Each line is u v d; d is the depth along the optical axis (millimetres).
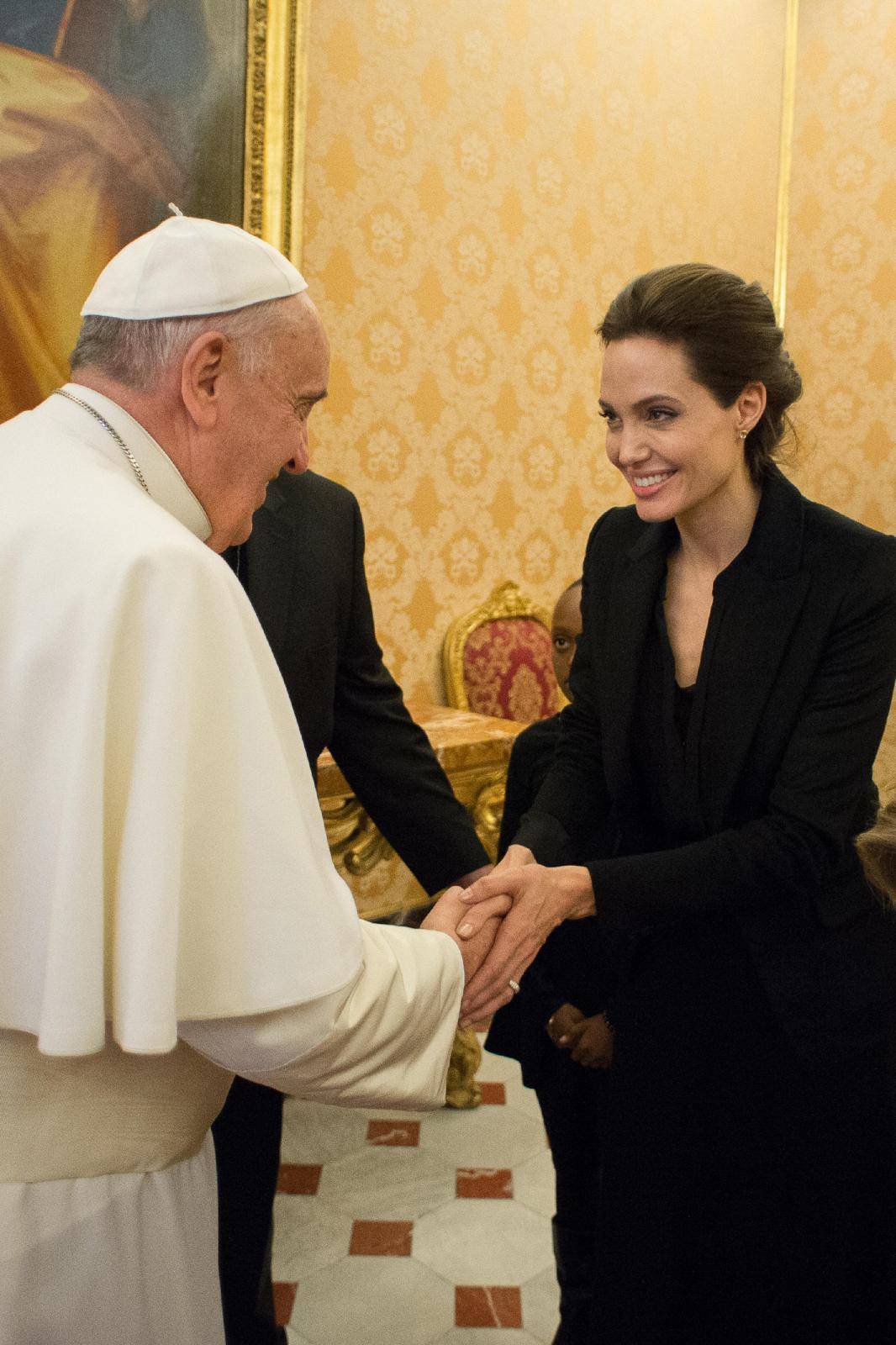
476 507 4402
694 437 1436
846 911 1573
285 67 3430
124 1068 1123
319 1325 2377
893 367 5391
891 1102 1491
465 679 4254
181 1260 1168
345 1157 3080
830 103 5480
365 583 2068
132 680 990
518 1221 2787
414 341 4090
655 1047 1601
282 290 1229
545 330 4551
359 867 3186
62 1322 1093
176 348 1167
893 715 4793
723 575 1539
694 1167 1593
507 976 1538
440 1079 1257
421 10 3932
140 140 3189
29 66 2969
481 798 3547
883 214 5355
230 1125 1884
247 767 1033
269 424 1235
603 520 1807
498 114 4238
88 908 949
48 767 988
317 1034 1049
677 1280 1595
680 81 4988
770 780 1585
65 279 3119
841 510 5637
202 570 1031
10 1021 1009
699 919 1605
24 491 1078
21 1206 1064
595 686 1796
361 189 3842
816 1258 1537
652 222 4957
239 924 1023
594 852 1815
